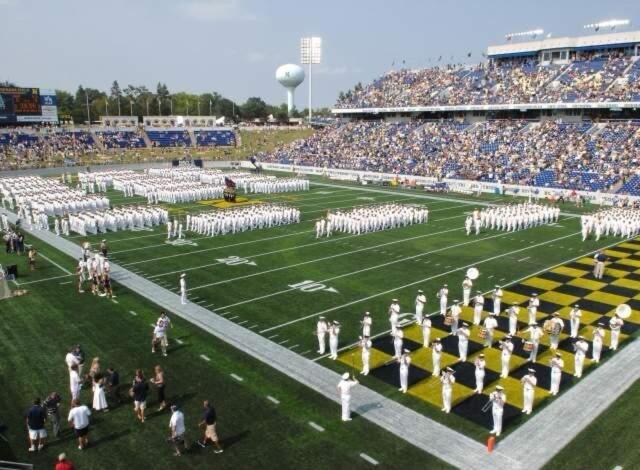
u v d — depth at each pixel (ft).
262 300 83.46
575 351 60.13
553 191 189.06
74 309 79.51
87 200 160.35
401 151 256.11
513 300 84.23
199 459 45.32
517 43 270.67
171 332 71.15
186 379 58.80
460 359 64.23
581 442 47.55
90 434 49.06
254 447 46.85
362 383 58.23
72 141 309.22
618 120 215.31
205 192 188.14
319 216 156.15
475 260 107.34
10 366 61.67
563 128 221.46
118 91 565.94
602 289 89.35
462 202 182.39
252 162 274.77
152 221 143.54
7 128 304.50
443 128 261.85
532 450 46.42
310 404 53.83
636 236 129.39
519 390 57.00
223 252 113.60
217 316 76.84
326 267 101.76
